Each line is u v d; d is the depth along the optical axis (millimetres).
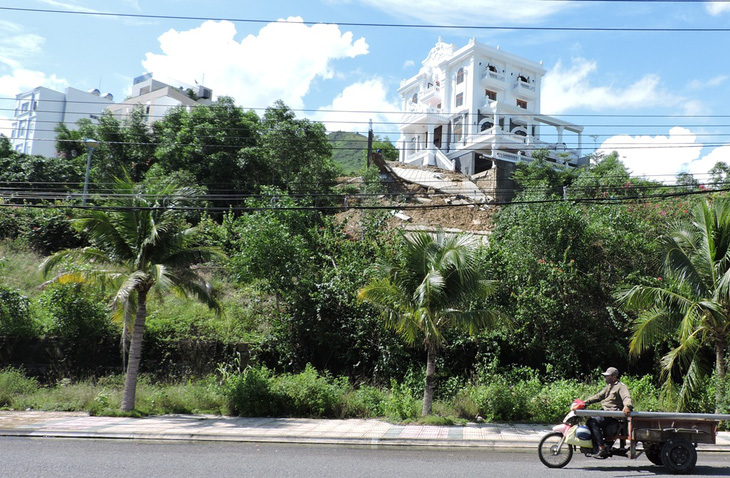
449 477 7965
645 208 21703
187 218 25938
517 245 19281
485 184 39750
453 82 53281
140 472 7941
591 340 18188
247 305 19891
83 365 17719
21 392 15930
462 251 13477
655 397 15188
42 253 23922
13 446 10078
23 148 69188
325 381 15211
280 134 32562
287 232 19125
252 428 12273
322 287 18266
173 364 17781
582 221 19047
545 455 9047
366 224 20906
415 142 55531
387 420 13859
